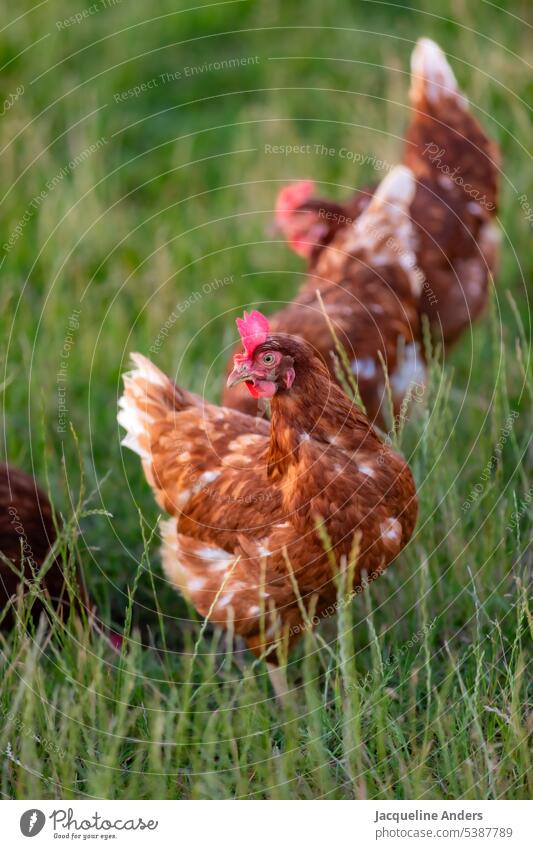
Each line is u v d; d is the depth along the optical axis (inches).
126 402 142.0
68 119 251.6
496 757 116.6
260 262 219.5
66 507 160.4
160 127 265.3
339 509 117.0
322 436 118.1
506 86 248.4
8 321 193.0
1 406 178.2
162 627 133.9
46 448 157.8
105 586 148.1
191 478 130.7
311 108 268.1
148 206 240.4
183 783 120.2
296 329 152.8
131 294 209.6
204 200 239.6
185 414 137.4
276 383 116.9
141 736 123.0
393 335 157.5
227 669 125.1
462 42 263.4
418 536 142.1
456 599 136.4
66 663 126.1
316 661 136.3
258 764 117.0
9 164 230.7
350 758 114.8
